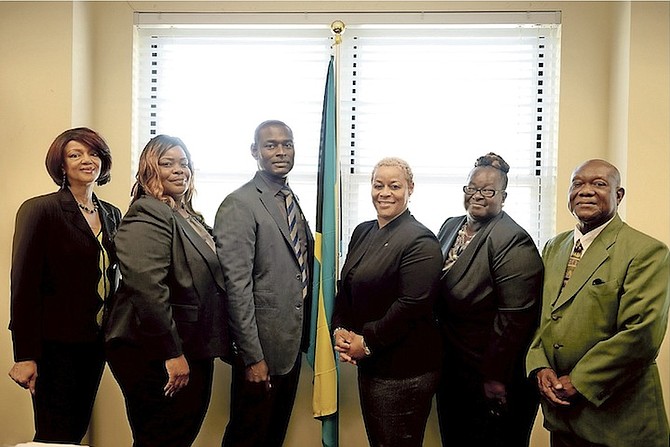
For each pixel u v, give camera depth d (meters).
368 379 2.58
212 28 3.33
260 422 2.69
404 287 2.47
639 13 2.92
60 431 2.48
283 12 3.26
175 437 2.44
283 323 2.64
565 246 2.46
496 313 2.50
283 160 2.70
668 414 2.91
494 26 3.24
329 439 2.85
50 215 2.41
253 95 3.32
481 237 2.53
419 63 3.30
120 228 2.37
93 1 3.27
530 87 3.27
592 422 2.29
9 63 3.07
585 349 2.30
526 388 2.54
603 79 3.18
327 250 2.84
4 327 3.07
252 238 2.60
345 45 3.30
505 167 2.60
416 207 3.28
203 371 2.50
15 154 3.06
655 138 2.93
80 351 2.51
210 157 3.32
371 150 3.30
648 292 2.22
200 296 2.44
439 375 2.56
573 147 3.18
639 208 2.93
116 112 3.27
